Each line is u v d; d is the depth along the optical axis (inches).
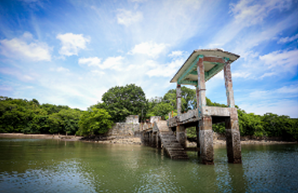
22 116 2357.3
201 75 529.7
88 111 1959.9
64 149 934.4
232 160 511.2
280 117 2278.5
